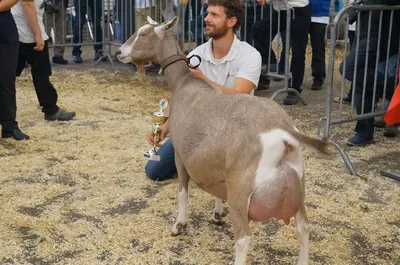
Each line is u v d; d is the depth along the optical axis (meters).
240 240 2.88
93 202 4.31
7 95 5.57
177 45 3.71
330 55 5.08
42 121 6.50
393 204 4.37
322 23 8.16
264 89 8.41
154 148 3.94
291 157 2.85
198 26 8.84
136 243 3.69
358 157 5.45
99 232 3.83
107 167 5.05
